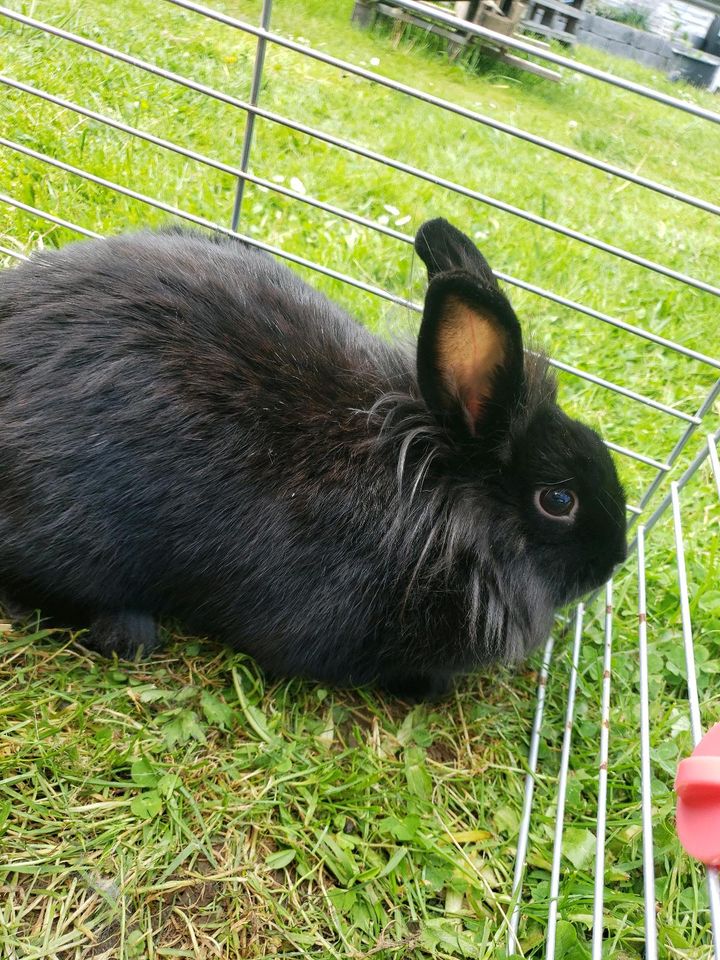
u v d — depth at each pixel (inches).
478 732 13.0
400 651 12.4
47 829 10.1
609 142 34.4
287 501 11.5
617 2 52.4
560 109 36.8
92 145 20.1
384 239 20.4
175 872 10.3
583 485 12.0
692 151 36.7
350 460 11.7
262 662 12.5
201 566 11.7
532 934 10.6
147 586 12.0
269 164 22.0
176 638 12.9
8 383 11.4
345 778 11.7
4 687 11.4
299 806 11.2
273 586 11.7
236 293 12.3
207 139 22.1
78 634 12.3
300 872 10.6
